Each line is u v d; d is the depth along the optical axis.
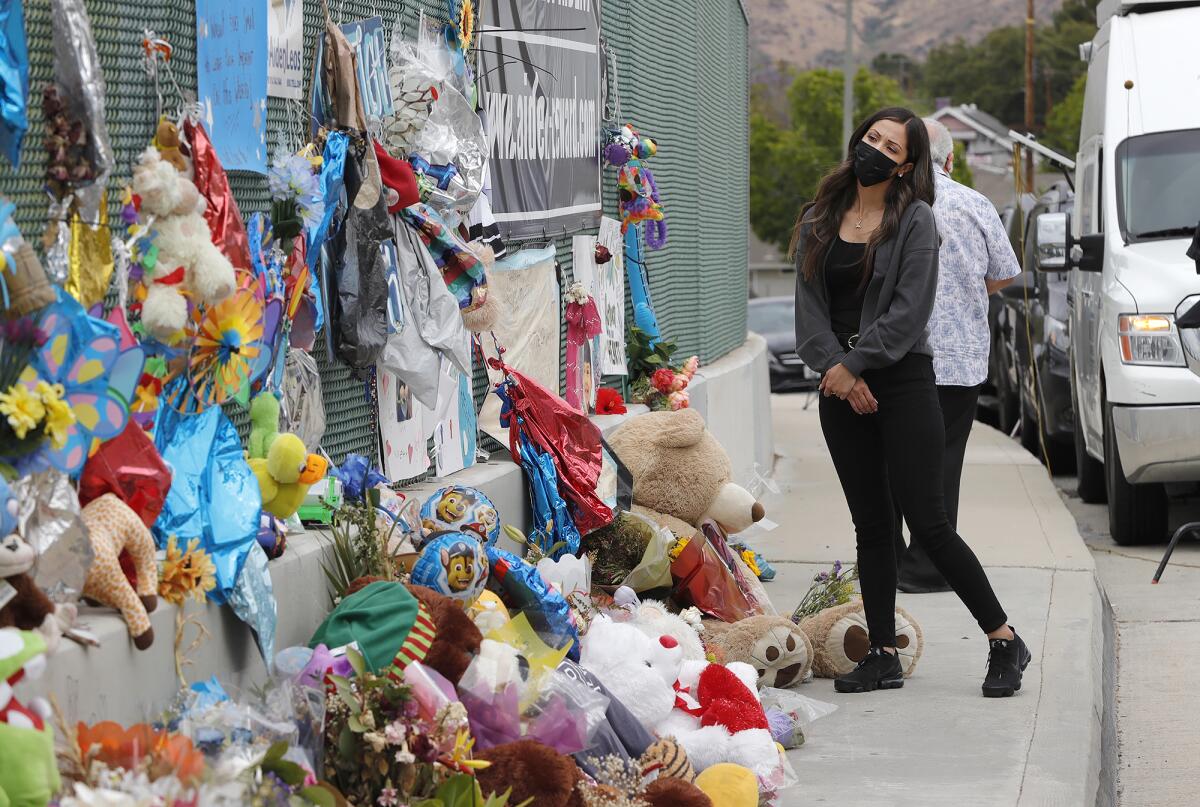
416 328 7.84
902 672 8.97
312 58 7.36
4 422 4.55
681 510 9.77
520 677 5.98
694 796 5.93
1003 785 7.16
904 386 8.40
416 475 8.52
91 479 5.09
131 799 4.06
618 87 13.23
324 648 5.64
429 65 8.29
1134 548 14.97
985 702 8.57
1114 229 15.23
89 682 4.71
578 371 11.45
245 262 6.01
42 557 4.62
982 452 19.77
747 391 16.94
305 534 6.78
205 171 5.82
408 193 7.60
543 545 8.91
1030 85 68.69
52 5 5.04
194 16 6.18
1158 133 15.87
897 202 8.27
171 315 5.36
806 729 7.97
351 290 7.19
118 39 5.67
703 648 8.31
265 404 6.40
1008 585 11.77
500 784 5.57
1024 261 22.50
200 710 4.98
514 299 10.05
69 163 5.08
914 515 8.52
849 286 8.48
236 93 6.47
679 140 15.64
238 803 4.44
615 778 5.98
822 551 13.38
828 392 8.36
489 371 9.57
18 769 3.99
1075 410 17.77
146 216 5.44
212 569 5.35
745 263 21.22
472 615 6.52
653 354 13.18
